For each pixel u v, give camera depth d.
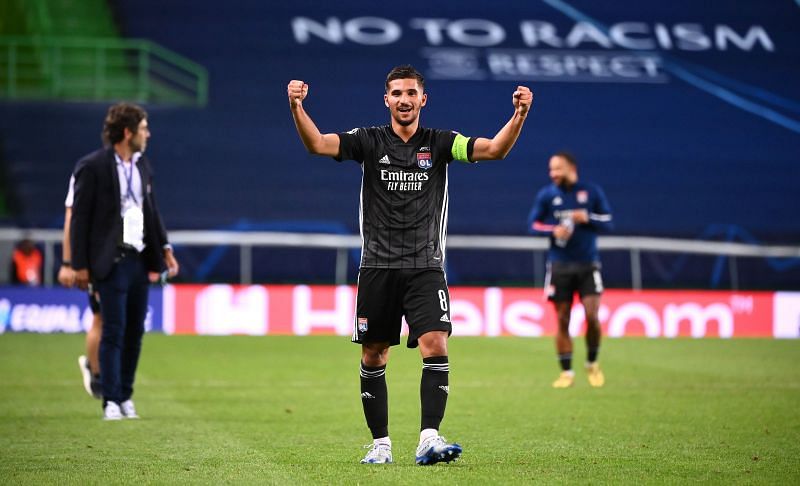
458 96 95.31
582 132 92.38
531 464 20.06
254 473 18.94
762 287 76.31
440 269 19.69
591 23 105.50
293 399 32.06
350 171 86.88
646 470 19.44
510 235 76.56
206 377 38.72
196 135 88.88
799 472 19.30
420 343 19.38
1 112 87.06
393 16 104.06
